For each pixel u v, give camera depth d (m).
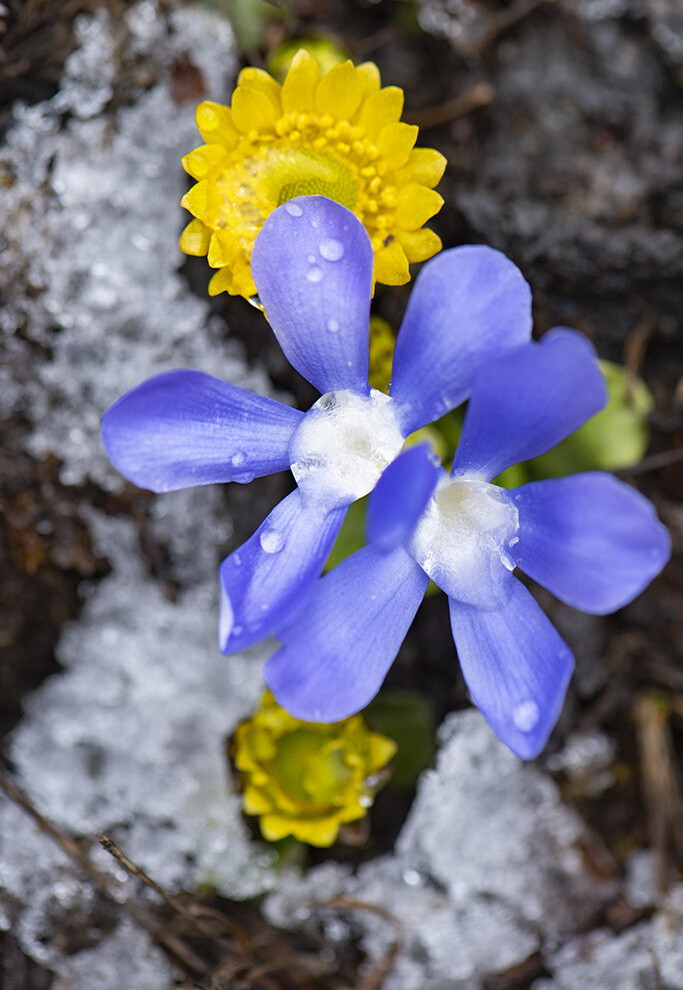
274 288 0.18
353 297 0.18
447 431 0.22
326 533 0.19
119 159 0.22
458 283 0.18
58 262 0.22
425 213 0.20
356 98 0.20
